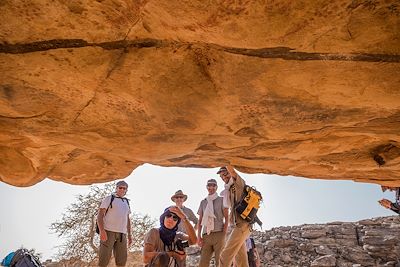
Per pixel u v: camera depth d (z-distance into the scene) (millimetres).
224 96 2754
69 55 2447
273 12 1935
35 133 3486
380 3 1847
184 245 3918
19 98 2852
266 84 2586
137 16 2176
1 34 2291
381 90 2457
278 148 4066
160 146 3623
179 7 1999
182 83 2660
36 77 2652
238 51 2322
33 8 2123
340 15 1923
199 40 2291
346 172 5105
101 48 2404
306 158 4457
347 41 2086
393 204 5262
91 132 3393
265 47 2225
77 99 2908
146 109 2980
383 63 2221
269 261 14797
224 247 5355
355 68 2307
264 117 3029
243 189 5461
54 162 4801
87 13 2160
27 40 2336
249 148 4031
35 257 4387
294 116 2992
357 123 3131
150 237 3818
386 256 13750
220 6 1947
